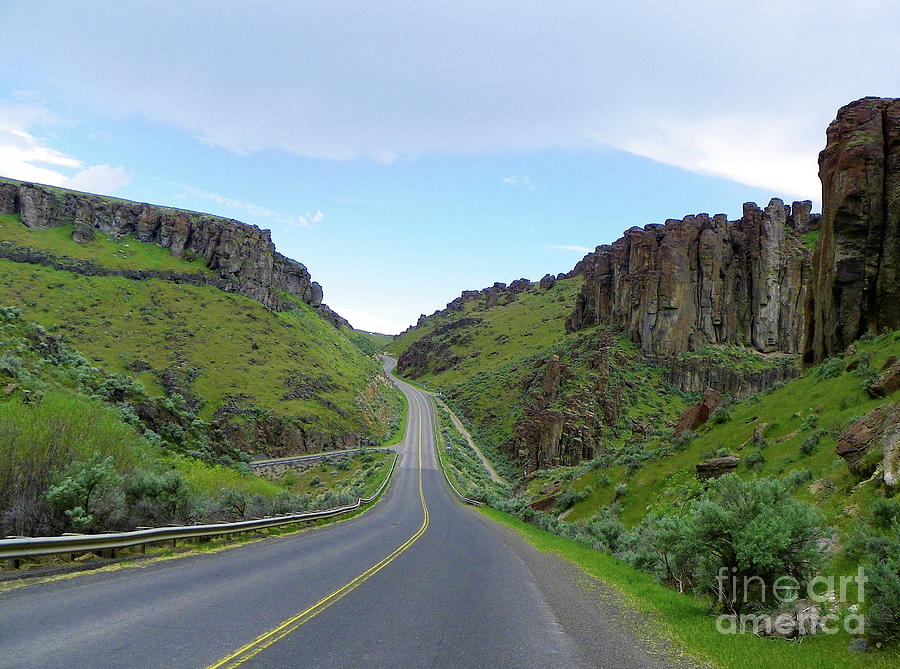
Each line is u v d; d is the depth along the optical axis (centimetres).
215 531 1864
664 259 11344
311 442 10250
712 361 10512
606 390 9588
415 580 1340
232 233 16362
